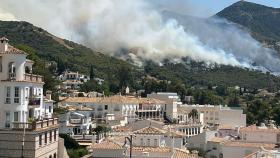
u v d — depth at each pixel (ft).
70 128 575.79
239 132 586.45
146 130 437.99
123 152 350.64
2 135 326.03
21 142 323.78
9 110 337.93
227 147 495.41
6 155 325.01
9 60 340.80
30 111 360.28
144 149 354.95
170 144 457.27
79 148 456.86
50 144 360.28
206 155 572.92
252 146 485.97
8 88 339.36
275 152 398.01
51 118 367.25
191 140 594.24
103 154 351.46
